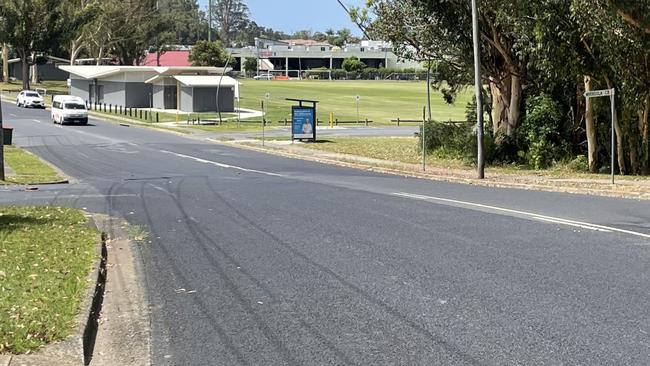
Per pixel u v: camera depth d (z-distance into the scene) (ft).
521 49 79.97
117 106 240.12
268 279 27.53
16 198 54.29
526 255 31.22
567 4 67.67
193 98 218.38
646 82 71.26
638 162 77.36
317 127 183.32
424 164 82.02
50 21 266.98
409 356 18.69
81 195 56.39
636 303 23.49
